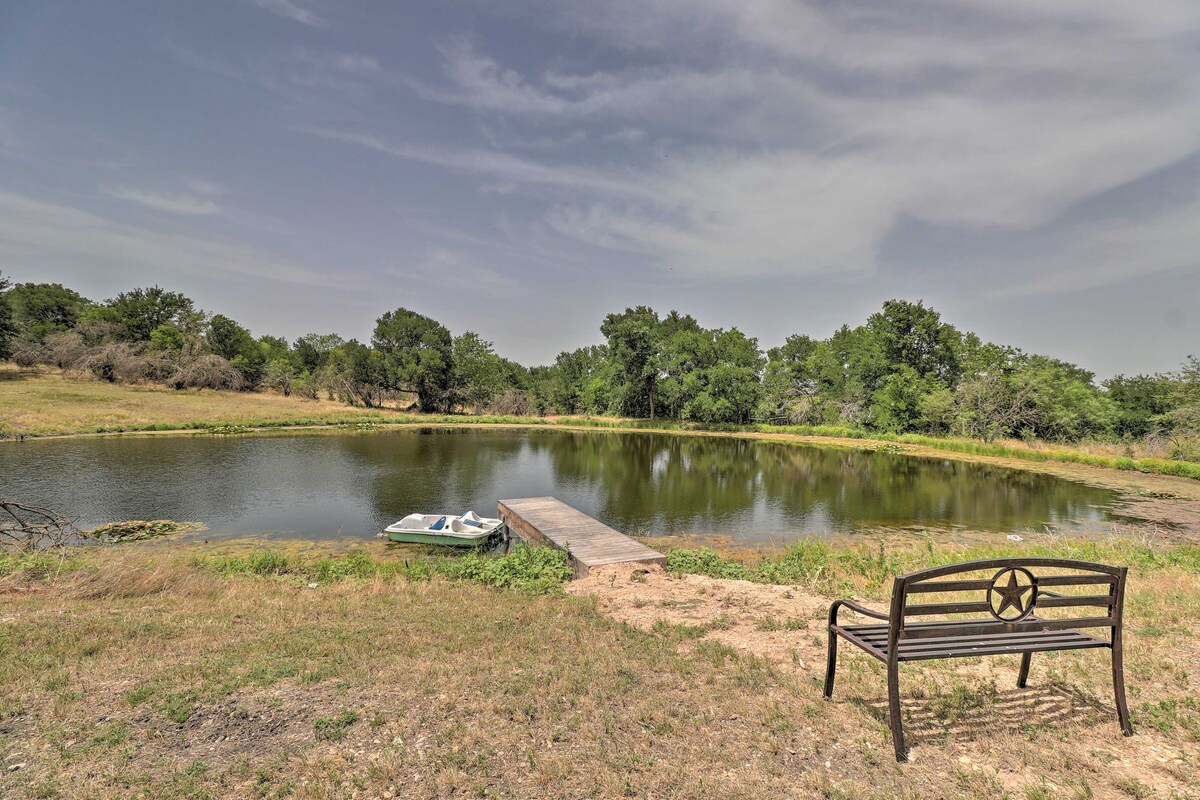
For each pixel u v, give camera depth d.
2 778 3.21
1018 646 3.60
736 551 15.34
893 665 3.41
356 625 6.45
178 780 3.21
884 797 2.98
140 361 58.09
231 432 40.91
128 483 22.31
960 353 52.72
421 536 15.05
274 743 3.63
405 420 55.88
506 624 6.38
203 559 12.07
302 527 16.94
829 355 60.28
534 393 78.06
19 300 70.19
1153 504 22.02
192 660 5.12
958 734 3.66
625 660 5.02
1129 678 4.46
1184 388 35.22
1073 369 55.44
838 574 10.35
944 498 23.11
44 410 40.59
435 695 4.31
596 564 10.12
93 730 3.78
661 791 3.09
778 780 3.17
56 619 6.39
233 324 75.06
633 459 34.59
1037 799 2.93
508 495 22.45
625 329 60.09
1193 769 3.22
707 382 58.47
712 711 3.98
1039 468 31.56
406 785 3.17
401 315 71.38
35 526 10.96
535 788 3.13
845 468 31.66
